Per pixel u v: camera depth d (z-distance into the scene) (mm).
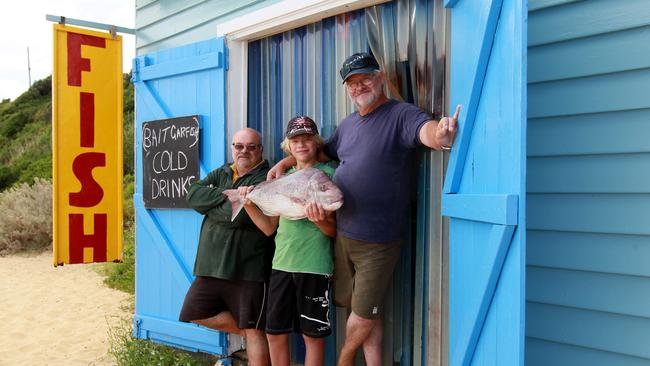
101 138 4484
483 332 2033
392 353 3057
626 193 2152
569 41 2273
